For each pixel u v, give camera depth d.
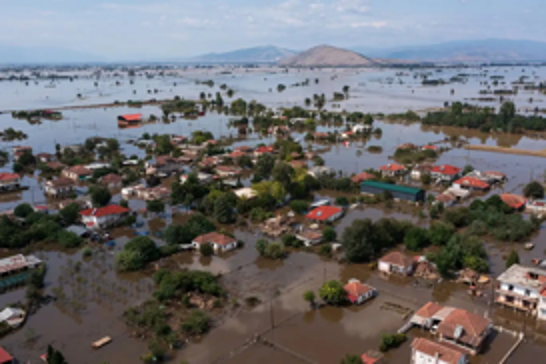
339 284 66.88
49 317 63.72
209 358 54.34
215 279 73.75
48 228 92.12
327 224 99.25
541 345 56.09
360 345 56.53
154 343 55.03
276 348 56.16
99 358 54.50
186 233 89.00
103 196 107.12
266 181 118.88
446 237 85.19
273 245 82.19
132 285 72.88
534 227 93.94
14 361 54.12
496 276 74.25
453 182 126.88
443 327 56.34
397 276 75.25
